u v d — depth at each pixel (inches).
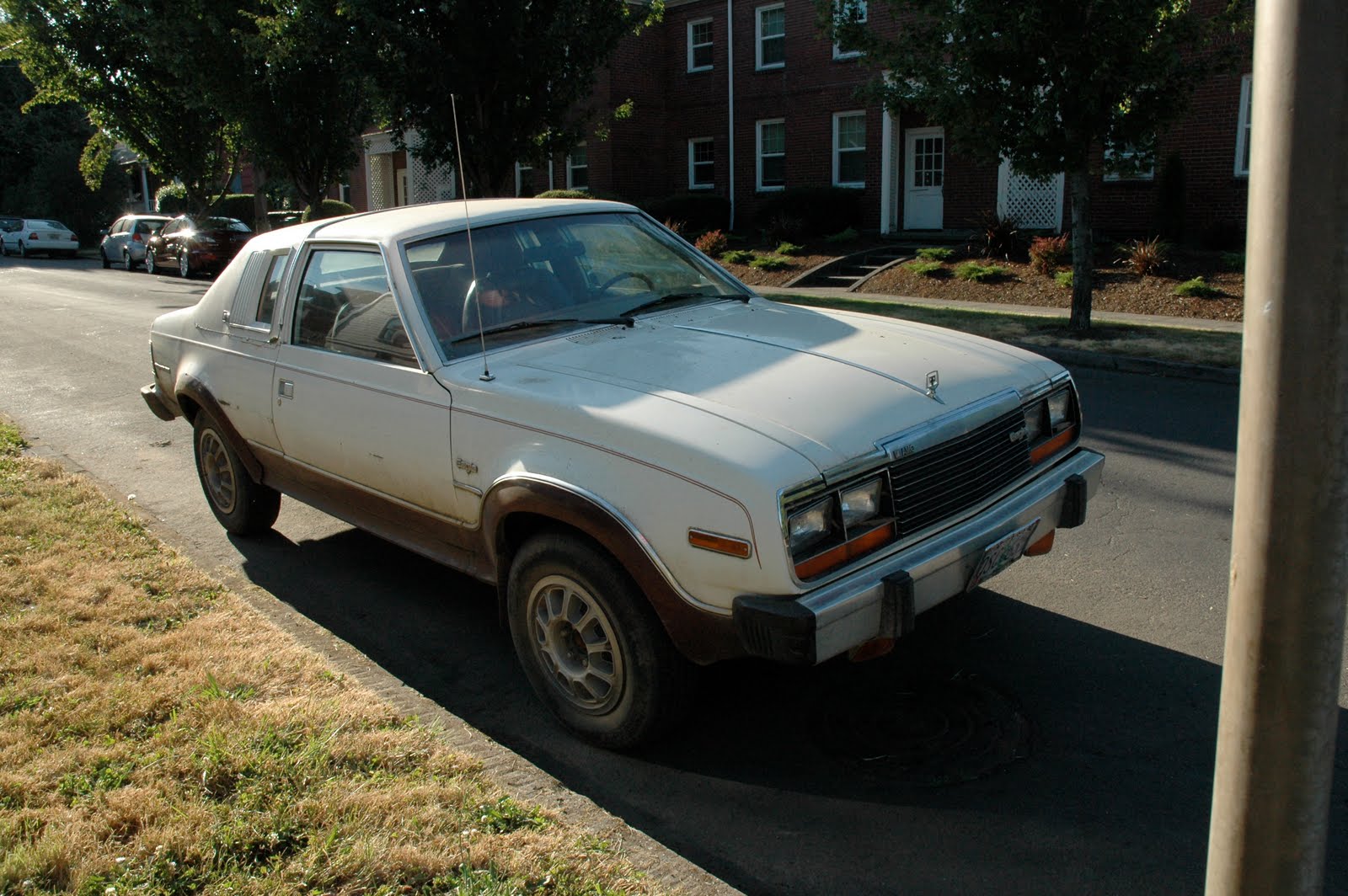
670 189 1112.2
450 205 195.6
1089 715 148.3
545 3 655.1
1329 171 53.9
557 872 106.7
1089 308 496.4
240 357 205.2
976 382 149.1
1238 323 531.8
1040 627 177.5
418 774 124.8
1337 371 55.4
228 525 233.1
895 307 611.2
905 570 125.8
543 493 136.2
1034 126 457.4
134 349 518.3
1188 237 722.2
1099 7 428.5
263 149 938.7
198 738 131.7
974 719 148.3
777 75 984.3
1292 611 58.0
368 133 1379.2
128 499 247.8
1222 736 62.7
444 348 161.8
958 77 476.1
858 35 506.9
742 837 122.9
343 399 176.2
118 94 1181.1
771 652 118.6
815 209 901.2
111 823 114.3
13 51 1186.0
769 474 118.9
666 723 136.8
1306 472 56.6
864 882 114.1
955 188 865.5
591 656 140.5
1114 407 346.6
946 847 119.6
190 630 164.4
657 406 134.1
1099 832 121.3
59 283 986.1
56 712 137.5
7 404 383.9
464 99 649.6
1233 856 62.6
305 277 191.8
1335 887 110.3
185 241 1048.2
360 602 197.6
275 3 727.7
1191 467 270.5
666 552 125.8
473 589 203.9
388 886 104.8
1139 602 186.9
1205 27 445.7
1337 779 130.0
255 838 111.4
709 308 182.7
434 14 627.2
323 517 249.9
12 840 111.6
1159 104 457.7
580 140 719.1
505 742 146.5
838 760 139.3
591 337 164.9
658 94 1091.9
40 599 176.1
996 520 139.3
